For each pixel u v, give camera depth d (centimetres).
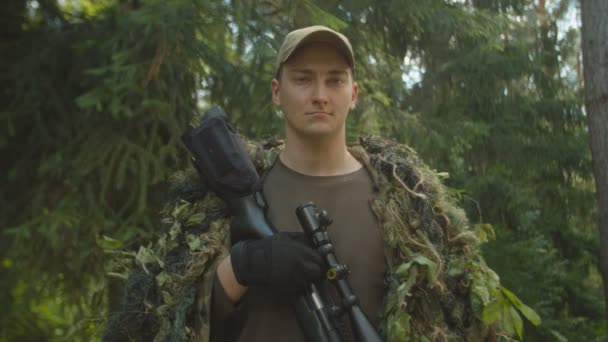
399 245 131
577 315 552
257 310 129
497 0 577
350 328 126
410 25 449
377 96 403
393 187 138
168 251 137
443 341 127
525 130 584
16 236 340
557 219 600
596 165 389
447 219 137
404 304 124
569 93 644
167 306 132
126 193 370
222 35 332
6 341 379
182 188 145
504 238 500
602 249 395
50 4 413
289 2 339
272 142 153
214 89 365
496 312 127
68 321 390
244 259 122
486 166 583
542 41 633
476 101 569
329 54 129
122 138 349
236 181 133
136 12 311
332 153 137
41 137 380
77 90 382
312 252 121
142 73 326
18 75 383
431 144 464
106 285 339
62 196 373
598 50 382
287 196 137
